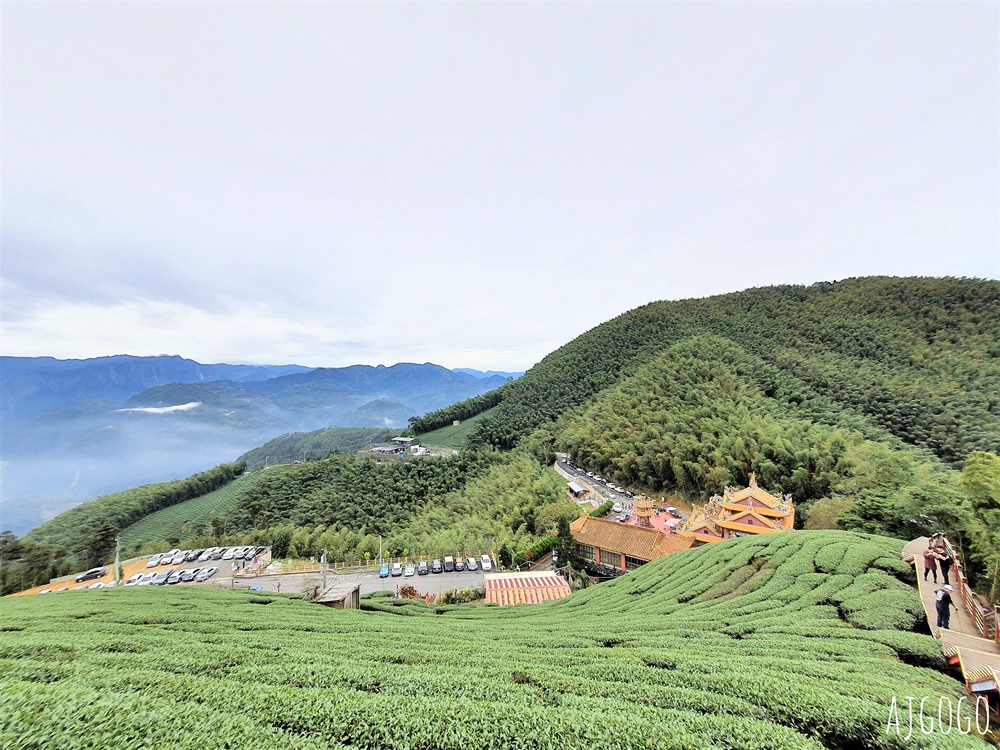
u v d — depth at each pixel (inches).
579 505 2583.7
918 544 1056.8
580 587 1669.5
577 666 546.6
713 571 1201.4
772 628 755.4
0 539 2386.8
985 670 509.7
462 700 406.6
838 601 859.4
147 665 510.0
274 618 883.4
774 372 3415.4
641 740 346.0
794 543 1212.5
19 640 597.6
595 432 3430.1
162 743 315.0
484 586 1788.9
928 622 718.5
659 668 529.3
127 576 2134.6
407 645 677.3
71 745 306.3
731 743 352.5
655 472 2893.7
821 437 2488.9
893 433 2600.9
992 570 927.7
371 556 2330.2
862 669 541.0
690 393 3321.9
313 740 336.5
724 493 2202.3
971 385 2736.2
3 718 326.0
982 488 1004.6
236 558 2386.8
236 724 345.7
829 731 388.8
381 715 369.4
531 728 357.4
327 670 487.5
